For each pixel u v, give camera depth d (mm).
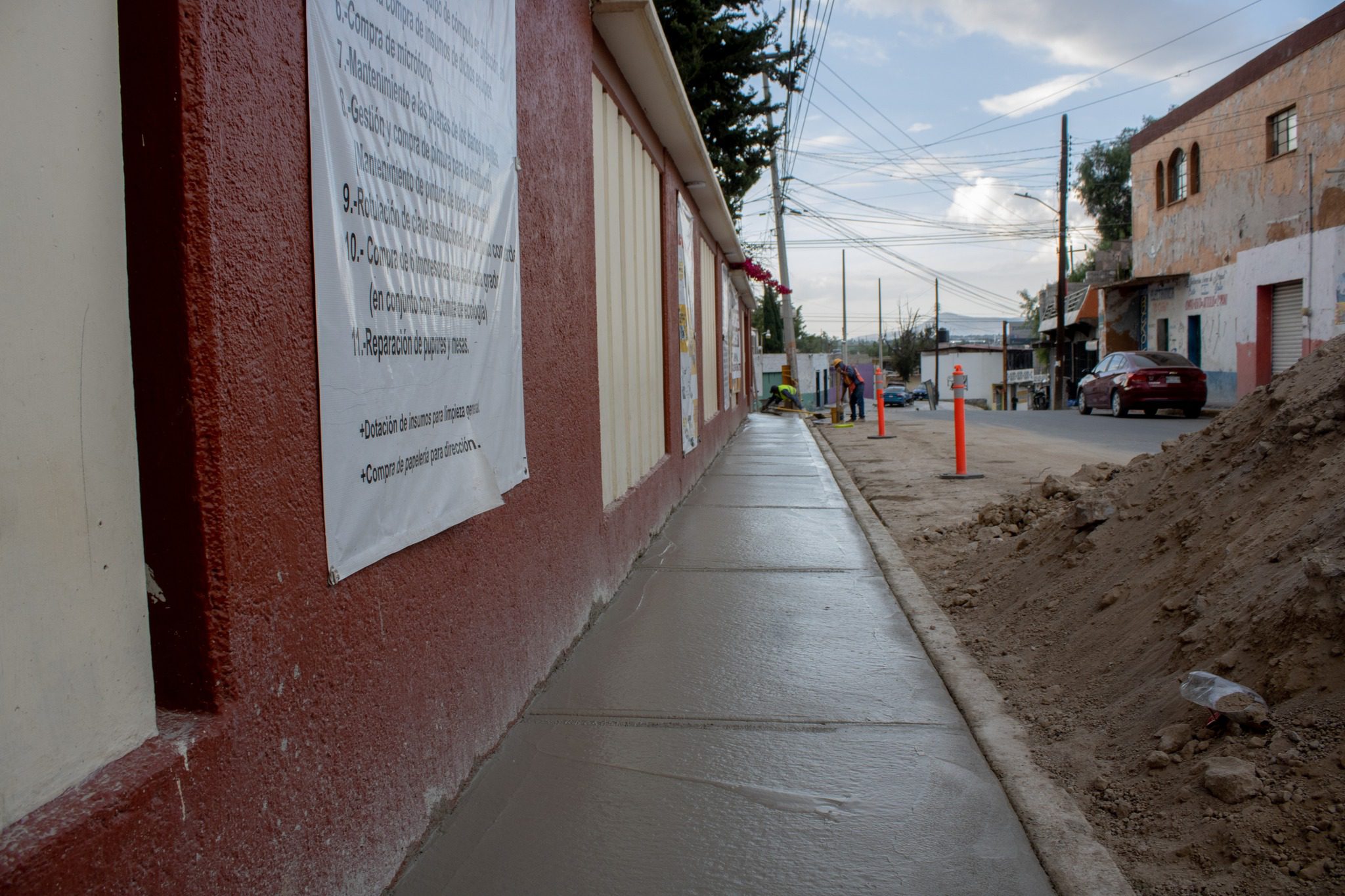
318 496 2062
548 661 4059
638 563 6391
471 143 3008
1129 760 3006
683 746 3422
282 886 1896
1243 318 23656
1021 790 2969
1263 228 22688
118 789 1458
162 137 1599
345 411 2162
